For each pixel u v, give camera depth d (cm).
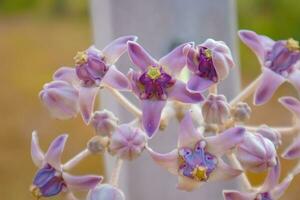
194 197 42
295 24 73
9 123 73
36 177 35
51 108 35
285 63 36
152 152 34
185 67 35
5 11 91
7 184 68
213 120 34
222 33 40
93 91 34
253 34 36
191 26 40
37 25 89
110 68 34
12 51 84
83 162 66
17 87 78
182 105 35
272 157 33
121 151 34
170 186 42
